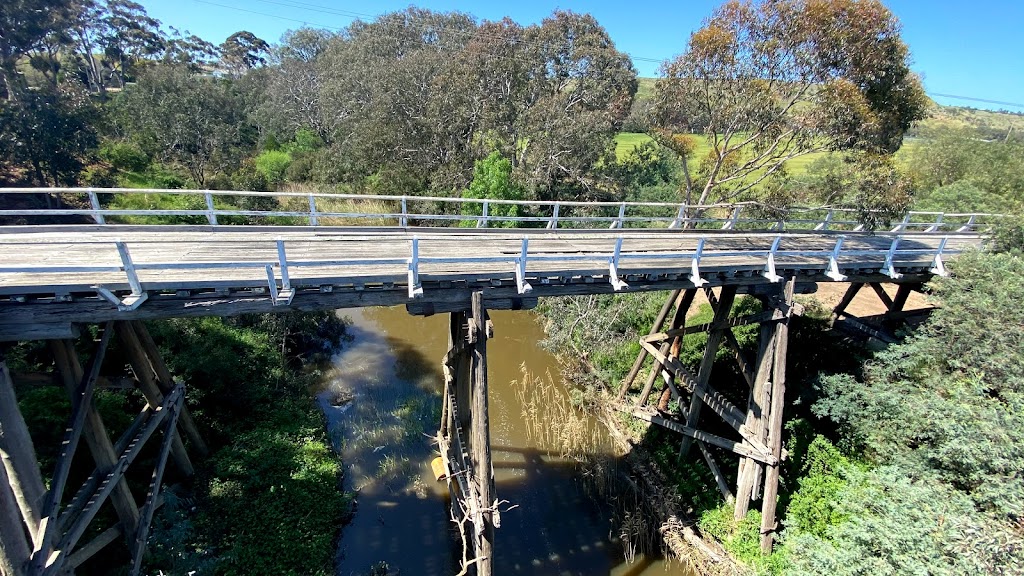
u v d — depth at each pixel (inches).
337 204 1152.2
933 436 368.2
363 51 1624.0
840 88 561.6
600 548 424.8
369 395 597.0
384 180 1199.6
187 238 386.6
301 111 1979.6
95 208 382.3
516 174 1075.3
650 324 685.3
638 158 1338.6
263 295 281.9
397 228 464.4
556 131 1096.2
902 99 613.3
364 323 816.3
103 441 304.7
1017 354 382.6
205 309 272.1
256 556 360.5
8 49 1353.3
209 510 389.4
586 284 359.3
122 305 245.1
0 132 835.4
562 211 1124.5
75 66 1893.5
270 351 590.6
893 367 440.1
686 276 386.3
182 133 1277.1
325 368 658.2
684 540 428.8
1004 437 322.3
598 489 479.5
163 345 484.4
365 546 401.4
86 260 310.7
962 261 474.0
